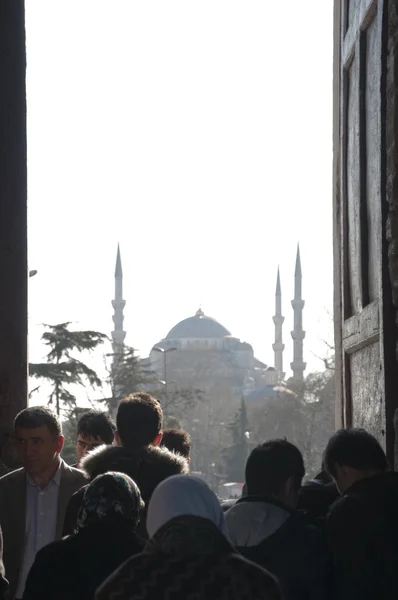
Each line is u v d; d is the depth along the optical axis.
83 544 4.71
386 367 6.97
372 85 7.57
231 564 3.81
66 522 5.82
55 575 4.70
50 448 6.67
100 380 49.31
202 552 3.81
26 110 8.79
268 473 5.49
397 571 5.31
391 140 6.91
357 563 5.31
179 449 7.72
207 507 3.96
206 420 132.25
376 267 7.36
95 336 50.75
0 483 6.74
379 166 7.15
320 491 6.66
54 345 49.72
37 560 4.79
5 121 8.62
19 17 8.77
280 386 172.00
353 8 8.31
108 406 49.56
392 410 6.92
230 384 194.12
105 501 4.77
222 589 3.75
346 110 8.67
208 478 121.62
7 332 8.42
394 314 7.00
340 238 9.00
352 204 8.28
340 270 8.94
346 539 5.36
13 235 8.56
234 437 114.31
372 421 7.44
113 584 3.78
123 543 4.72
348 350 8.38
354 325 8.06
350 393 8.43
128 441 6.14
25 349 8.52
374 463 5.62
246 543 5.28
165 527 3.88
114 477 4.84
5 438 8.23
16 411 8.38
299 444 103.19
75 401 47.84
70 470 6.81
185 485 3.98
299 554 5.24
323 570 5.28
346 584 5.32
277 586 3.81
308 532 5.32
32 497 6.70
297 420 105.19
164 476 5.98
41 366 47.97
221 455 121.12
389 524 5.37
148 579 3.76
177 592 3.73
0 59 8.62
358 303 8.04
